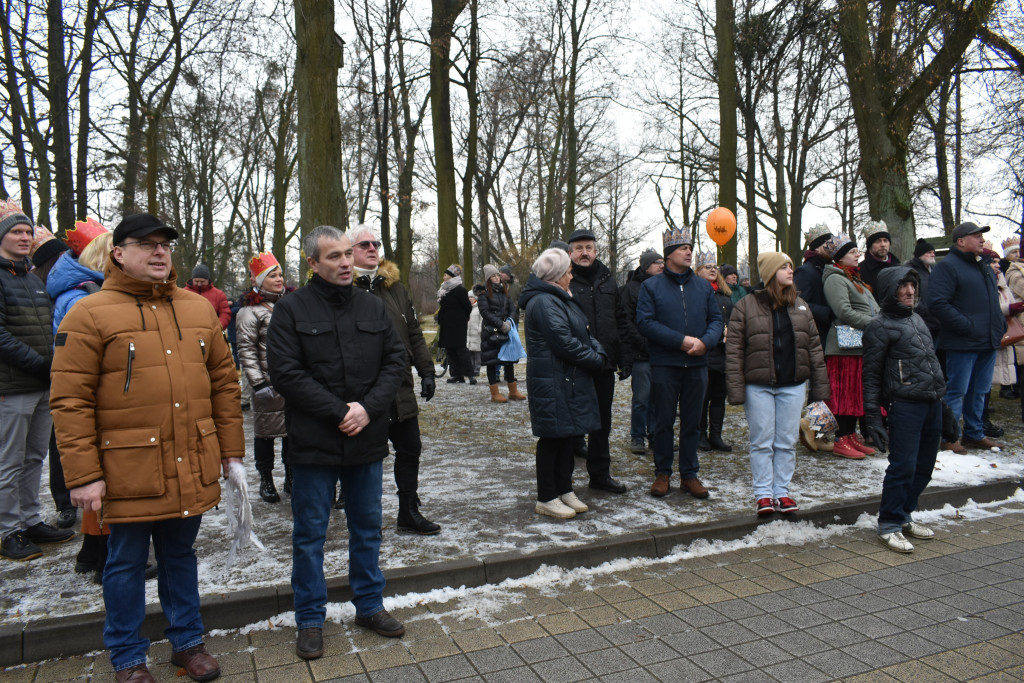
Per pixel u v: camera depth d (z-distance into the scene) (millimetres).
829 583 3826
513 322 9766
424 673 2891
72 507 4562
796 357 4605
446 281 11555
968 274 6195
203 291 9992
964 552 4285
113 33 14492
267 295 5082
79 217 14031
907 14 9930
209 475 2875
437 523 4535
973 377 6434
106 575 2770
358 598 3254
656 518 4613
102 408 2682
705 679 2840
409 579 3637
